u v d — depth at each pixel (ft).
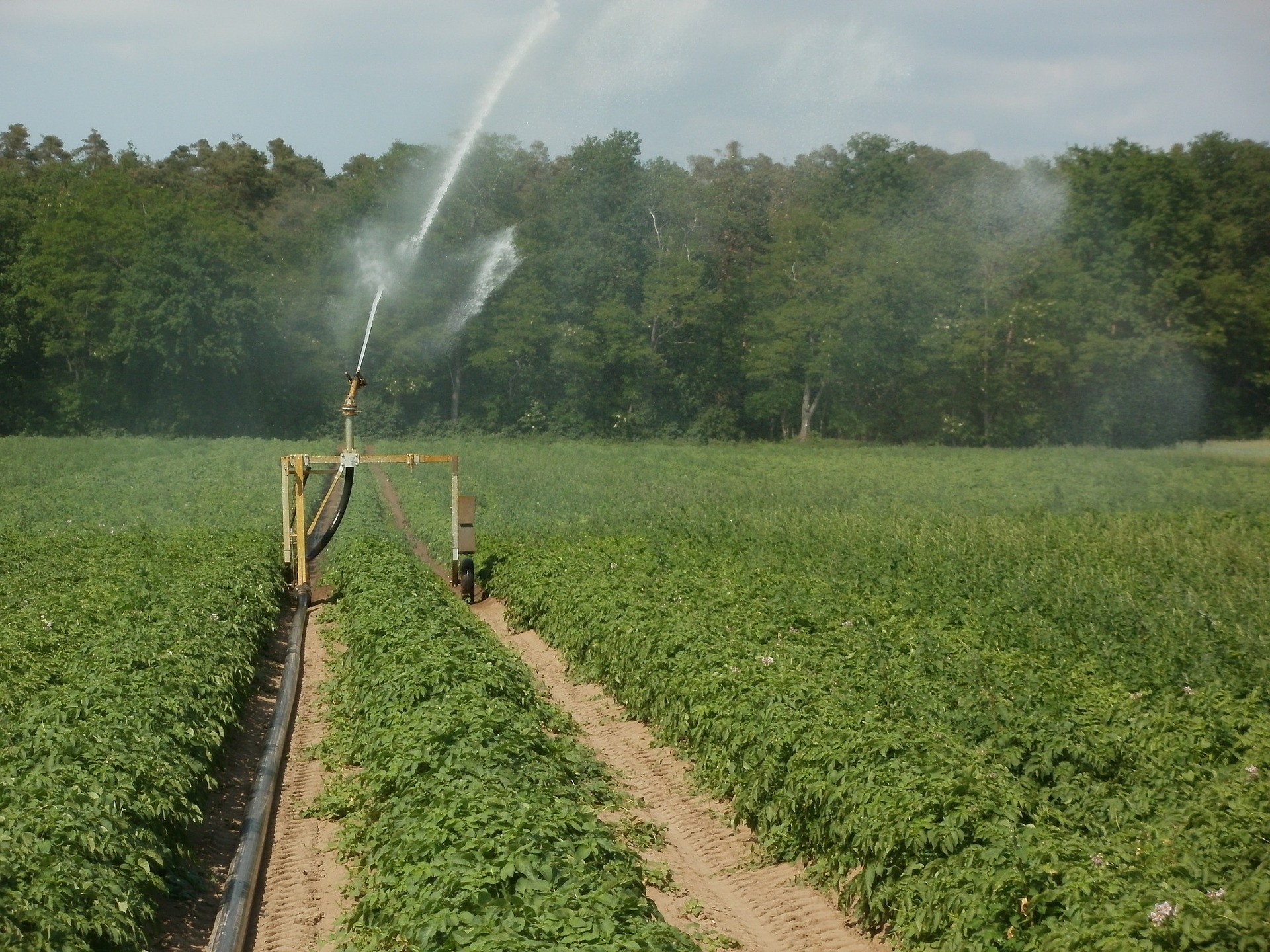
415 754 34.06
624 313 271.49
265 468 174.19
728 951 28.45
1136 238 256.93
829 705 37.19
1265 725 34.96
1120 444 260.83
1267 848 25.54
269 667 60.80
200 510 122.83
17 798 29.37
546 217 277.03
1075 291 251.39
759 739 36.50
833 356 266.57
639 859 32.81
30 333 266.16
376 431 270.26
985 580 67.82
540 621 67.77
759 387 288.92
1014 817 27.53
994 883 24.77
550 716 46.83
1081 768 33.19
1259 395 278.67
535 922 23.17
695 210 284.20
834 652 47.32
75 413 260.62
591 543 88.28
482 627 61.82
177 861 32.24
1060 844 25.71
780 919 30.48
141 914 26.81
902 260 257.55
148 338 250.78
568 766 38.06
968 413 264.93
